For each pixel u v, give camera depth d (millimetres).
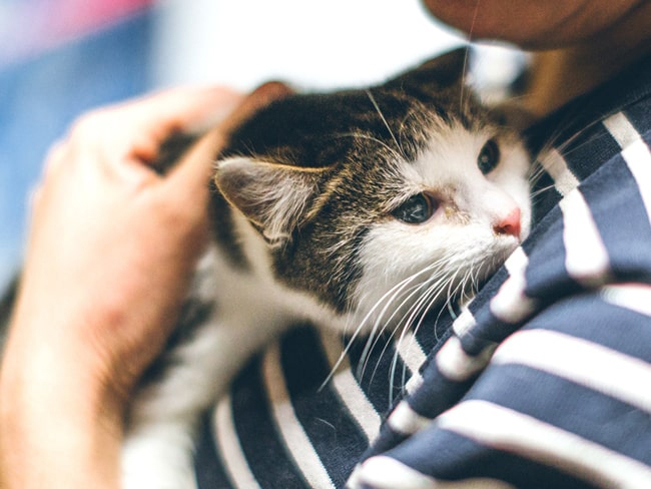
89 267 943
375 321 828
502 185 898
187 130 1125
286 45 1823
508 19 719
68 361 906
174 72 2072
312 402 700
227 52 1943
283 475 682
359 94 931
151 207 957
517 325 553
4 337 1258
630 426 477
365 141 874
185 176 957
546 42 763
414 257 857
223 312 978
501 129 946
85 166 1068
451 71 972
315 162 874
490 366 543
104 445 896
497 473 514
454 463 515
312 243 891
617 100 662
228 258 961
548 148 760
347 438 660
